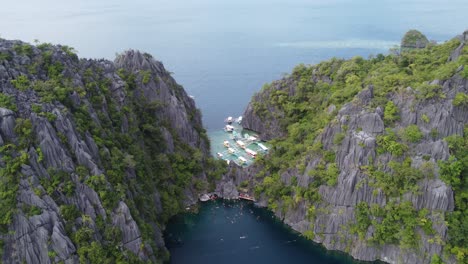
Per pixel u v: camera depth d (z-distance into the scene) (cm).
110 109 13062
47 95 10606
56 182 9638
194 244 12712
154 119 15425
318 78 18388
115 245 9875
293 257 12156
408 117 12381
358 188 12094
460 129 11988
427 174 11525
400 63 15600
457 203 11319
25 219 9075
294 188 13650
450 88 12412
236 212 14275
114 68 15412
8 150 9400
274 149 15712
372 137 12425
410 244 11294
